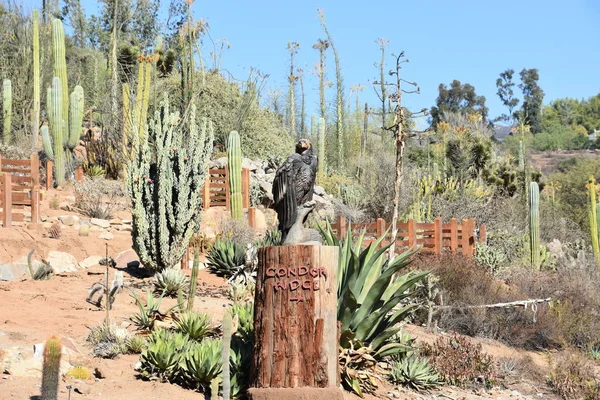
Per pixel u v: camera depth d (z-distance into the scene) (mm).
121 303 12164
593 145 109312
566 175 46875
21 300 11516
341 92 36594
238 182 21047
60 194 21734
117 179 25688
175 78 30953
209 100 30547
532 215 22531
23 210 18969
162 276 13258
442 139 37031
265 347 8523
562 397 12328
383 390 10383
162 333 9586
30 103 30516
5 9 32594
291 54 39312
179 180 14812
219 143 30922
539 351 15273
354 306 9859
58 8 42938
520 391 12312
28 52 31625
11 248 15219
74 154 25828
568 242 29547
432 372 11547
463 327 15188
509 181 32375
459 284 15836
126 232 18797
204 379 8688
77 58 36969
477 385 12000
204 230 19125
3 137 26938
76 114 24156
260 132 31312
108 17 41625
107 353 9367
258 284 8719
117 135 25953
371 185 28062
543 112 129375
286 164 8844
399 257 10094
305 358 8430
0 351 8578
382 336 10430
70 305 11508
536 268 22125
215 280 15117
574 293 17453
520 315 15656
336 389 8352
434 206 27328
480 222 27375
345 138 38344
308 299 8484
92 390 8203
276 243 16531
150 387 8570
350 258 10047
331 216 25812
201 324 10172
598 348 16031
